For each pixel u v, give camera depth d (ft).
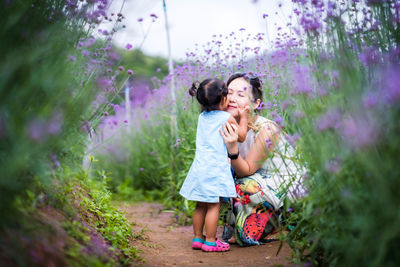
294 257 6.45
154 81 14.79
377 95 4.78
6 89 4.23
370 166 4.07
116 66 7.41
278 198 8.25
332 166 4.82
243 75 9.20
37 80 4.51
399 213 3.85
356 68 5.32
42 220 5.30
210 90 8.59
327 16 5.95
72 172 6.26
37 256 4.40
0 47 4.50
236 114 8.89
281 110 7.20
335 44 5.72
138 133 17.72
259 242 8.61
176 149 13.60
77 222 6.26
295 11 6.47
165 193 15.02
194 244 8.26
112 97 7.52
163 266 6.79
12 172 4.00
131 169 17.53
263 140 8.24
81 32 6.59
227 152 8.52
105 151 17.07
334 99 5.04
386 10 5.99
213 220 8.15
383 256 4.18
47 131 4.58
